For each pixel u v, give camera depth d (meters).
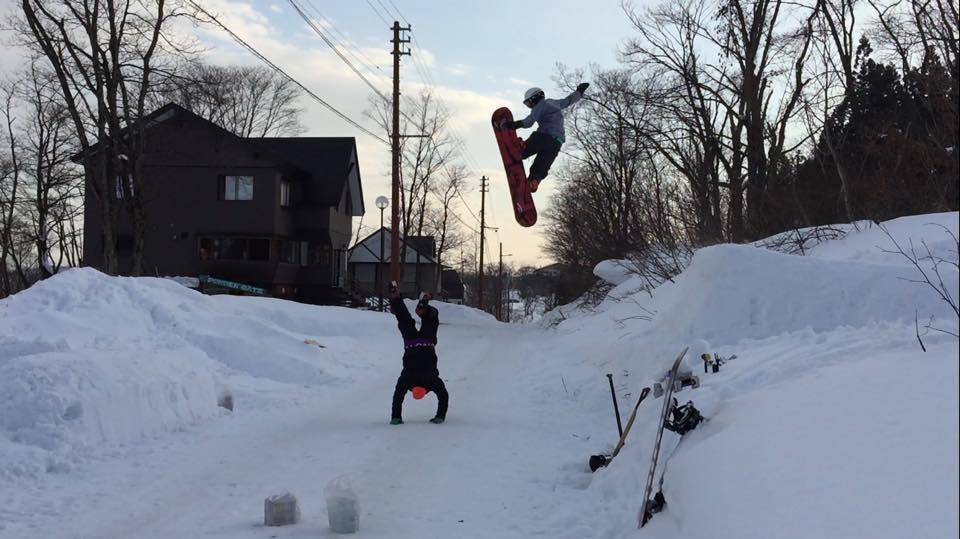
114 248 27.98
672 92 28.73
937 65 8.66
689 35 28.80
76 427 7.39
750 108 25.55
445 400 9.27
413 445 8.00
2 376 7.82
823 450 3.90
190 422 9.08
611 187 37.38
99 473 6.81
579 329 20.67
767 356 6.91
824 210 18.53
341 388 12.12
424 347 9.20
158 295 14.27
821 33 23.81
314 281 45.47
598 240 35.19
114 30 26.16
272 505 5.40
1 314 12.30
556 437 8.45
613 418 9.16
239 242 41.09
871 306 8.59
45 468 6.74
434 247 65.88
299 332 18.09
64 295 13.04
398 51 30.17
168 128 40.38
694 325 9.33
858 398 4.37
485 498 6.11
